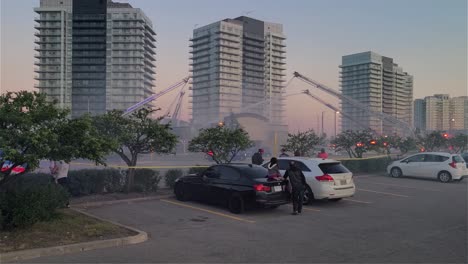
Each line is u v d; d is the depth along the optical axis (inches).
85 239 306.8
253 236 344.2
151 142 562.9
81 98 5851.4
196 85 7170.3
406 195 627.5
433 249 304.3
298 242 323.9
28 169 323.3
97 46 5910.4
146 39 6190.9
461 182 828.6
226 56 6835.6
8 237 301.4
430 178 869.2
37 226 329.1
